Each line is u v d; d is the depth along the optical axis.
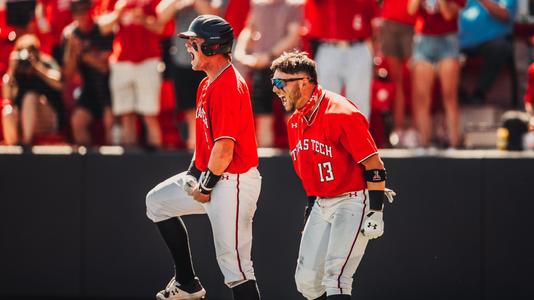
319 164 18.42
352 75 26.25
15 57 28.92
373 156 17.80
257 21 27.16
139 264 27.03
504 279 24.58
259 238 25.89
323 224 18.92
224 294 26.27
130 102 28.02
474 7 27.41
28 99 29.16
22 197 28.05
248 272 19.47
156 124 28.05
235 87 18.78
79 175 27.53
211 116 18.83
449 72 26.02
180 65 27.67
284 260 25.70
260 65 26.78
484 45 27.09
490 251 24.64
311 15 26.69
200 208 20.03
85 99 28.75
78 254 27.59
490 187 24.62
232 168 19.17
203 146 19.55
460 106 27.50
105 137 28.72
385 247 25.14
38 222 27.92
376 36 27.44
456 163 24.78
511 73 27.19
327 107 18.12
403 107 27.23
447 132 27.03
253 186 19.47
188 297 20.53
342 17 26.22
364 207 18.38
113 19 27.88
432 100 27.17
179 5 27.78
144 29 27.66
